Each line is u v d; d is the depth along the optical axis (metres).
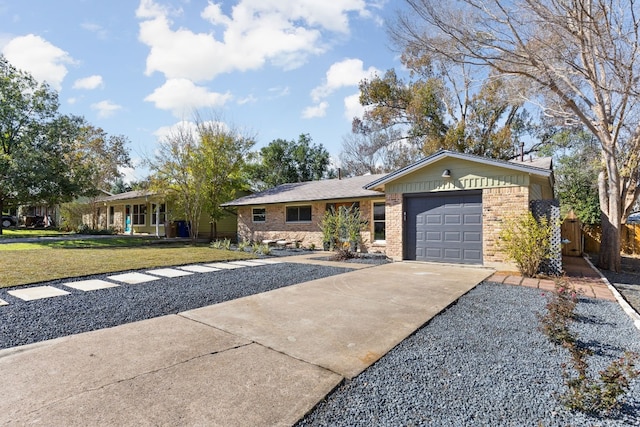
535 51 8.98
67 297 5.82
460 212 9.95
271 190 19.98
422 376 3.04
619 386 2.45
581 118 10.29
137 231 23.80
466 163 9.70
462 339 3.95
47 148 18.08
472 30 9.02
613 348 3.73
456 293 6.20
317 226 15.48
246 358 3.36
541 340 3.92
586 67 9.26
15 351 3.51
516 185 8.91
